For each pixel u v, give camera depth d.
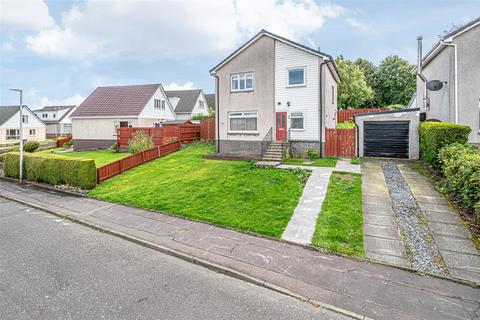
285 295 5.46
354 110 35.22
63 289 5.69
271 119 19.73
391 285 5.59
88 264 6.83
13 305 5.16
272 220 8.92
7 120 46.41
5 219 10.77
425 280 5.73
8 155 19.69
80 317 4.80
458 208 8.73
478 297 5.15
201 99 51.44
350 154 17.91
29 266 6.74
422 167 13.87
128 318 4.76
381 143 17.11
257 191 11.44
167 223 9.43
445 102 16.28
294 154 18.92
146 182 14.48
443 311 4.80
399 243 7.18
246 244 7.64
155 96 34.34
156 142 24.23
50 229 9.48
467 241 7.02
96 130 31.78
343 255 6.83
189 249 7.46
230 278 6.15
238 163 16.61
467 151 9.70
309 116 18.73
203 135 27.17
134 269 6.57
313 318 4.76
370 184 11.52
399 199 9.77
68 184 15.18
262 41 19.92
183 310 4.98
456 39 15.20
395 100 49.41
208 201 10.92
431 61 19.27
